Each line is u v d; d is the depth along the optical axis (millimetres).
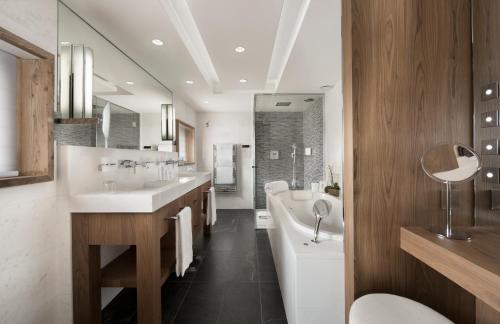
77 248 1486
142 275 1490
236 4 1724
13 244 1212
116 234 1486
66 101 1566
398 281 1185
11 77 1280
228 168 5109
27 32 1303
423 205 1185
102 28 1883
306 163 4059
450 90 1189
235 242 3215
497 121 1065
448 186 992
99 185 1775
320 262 1360
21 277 1254
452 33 1187
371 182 1187
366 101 1185
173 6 1841
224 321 1676
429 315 930
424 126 1187
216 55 2518
